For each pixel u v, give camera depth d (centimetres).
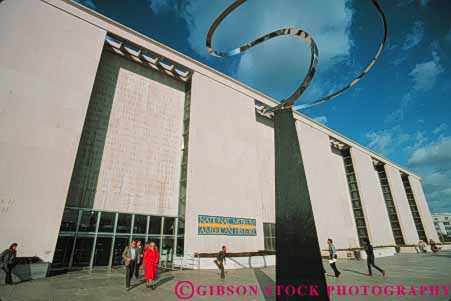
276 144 489
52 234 1077
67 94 1288
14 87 1155
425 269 1199
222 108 2016
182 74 1988
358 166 3353
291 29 496
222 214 1705
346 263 1706
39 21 1309
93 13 1524
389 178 3850
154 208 1587
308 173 2586
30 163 1109
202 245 1546
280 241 424
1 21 1198
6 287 791
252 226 1834
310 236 403
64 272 1149
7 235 992
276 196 454
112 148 1534
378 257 2225
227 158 1888
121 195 1487
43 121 1188
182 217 1614
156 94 1838
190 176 1645
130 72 1762
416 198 4234
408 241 3462
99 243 1342
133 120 1667
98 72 1617
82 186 1371
